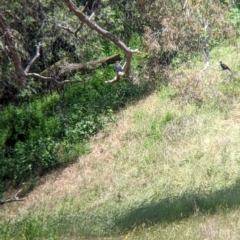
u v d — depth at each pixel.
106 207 14.41
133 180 16.39
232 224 10.12
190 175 15.34
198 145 16.83
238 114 17.77
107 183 16.62
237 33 19.61
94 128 19.28
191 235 9.92
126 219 11.83
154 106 19.08
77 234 11.20
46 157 18.56
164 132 17.88
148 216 11.80
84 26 18.97
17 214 15.95
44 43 18.53
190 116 18.05
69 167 18.19
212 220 10.46
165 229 10.57
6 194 17.89
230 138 16.72
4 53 17.09
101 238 10.81
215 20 18.97
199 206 11.60
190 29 18.91
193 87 18.50
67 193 16.84
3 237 11.38
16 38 15.91
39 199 17.08
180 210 11.60
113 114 19.58
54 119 19.55
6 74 17.89
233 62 19.64
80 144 18.84
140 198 14.78
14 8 16.91
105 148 18.33
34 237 11.18
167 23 18.88
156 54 19.67
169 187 15.01
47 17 17.84
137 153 17.50
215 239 9.55
